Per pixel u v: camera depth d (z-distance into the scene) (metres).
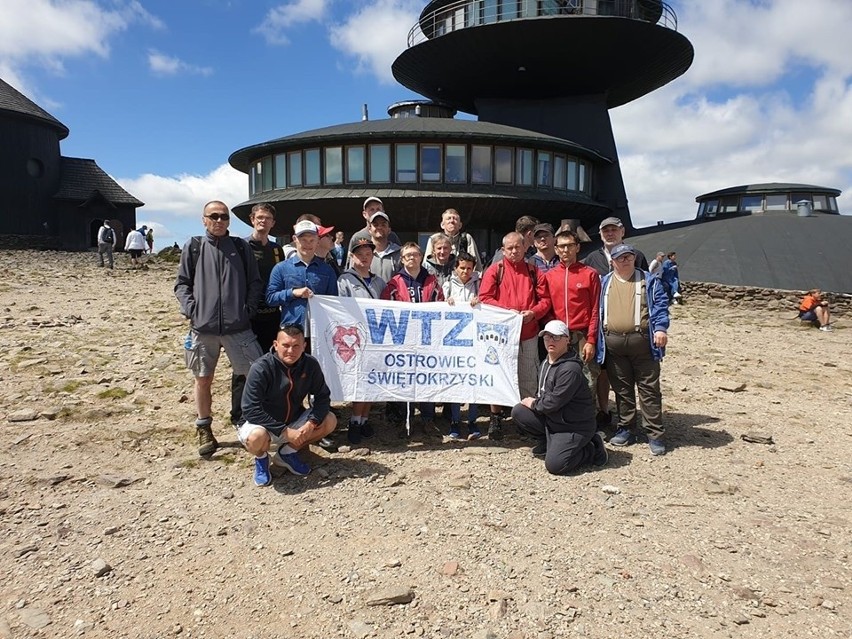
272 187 27.88
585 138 34.50
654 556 4.07
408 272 6.69
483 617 3.40
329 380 6.21
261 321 6.62
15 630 3.22
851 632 3.28
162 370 8.81
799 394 9.02
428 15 34.47
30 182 39.88
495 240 28.70
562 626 3.32
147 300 16.53
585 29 29.20
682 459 6.05
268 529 4.43
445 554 4.07
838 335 16.03
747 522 4.61
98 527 4.41
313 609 3.46
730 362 11.44
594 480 5.45
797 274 21.09
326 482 5.30
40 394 7.43
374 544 4.21
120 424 6.60
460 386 6.43
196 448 6.04
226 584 3.71
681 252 24.19
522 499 4.99
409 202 25.27
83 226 42.12
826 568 3.95
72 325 12.04
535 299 6.63
